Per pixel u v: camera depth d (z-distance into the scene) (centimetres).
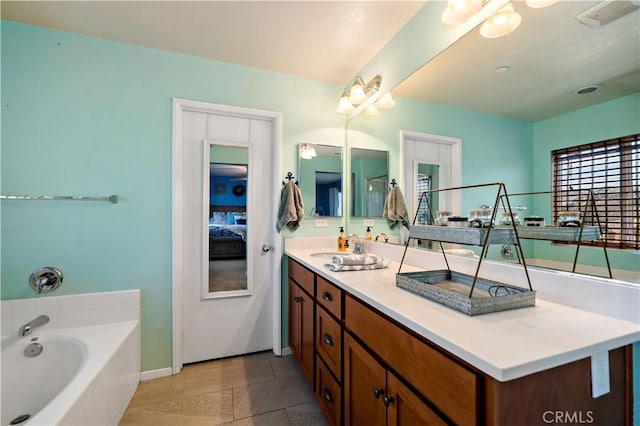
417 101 164
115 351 146
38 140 170
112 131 183
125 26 170
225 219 217
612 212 84
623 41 82
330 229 240
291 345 213
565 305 93
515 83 113
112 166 183
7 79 165
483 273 123
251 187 224
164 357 193
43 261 170
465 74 134
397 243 184
